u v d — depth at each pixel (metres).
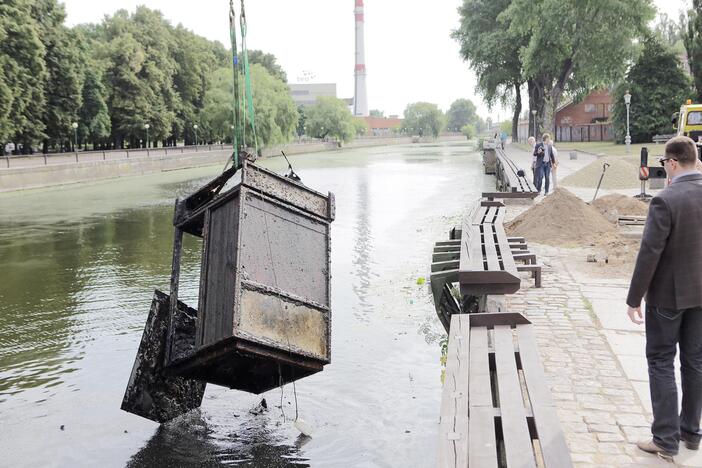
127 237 20.69
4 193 36.47
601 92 73.62
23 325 11.29
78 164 44.12
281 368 7.09
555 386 5.68
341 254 16.44
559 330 7.25
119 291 13.54
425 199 28.41
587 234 12.73
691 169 4.28
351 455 6.66
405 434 7.07
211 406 7.98
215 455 6.76
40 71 45.31
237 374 7.52
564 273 10.10
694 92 53.25
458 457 3.78
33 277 15.01
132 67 64.44
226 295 6.30
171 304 7.38
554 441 3.97
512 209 18.00
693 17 46.38
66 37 52.72
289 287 6.72
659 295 4.25
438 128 172.12
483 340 5.81
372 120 174.50
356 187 35.44
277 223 6.77
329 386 8.33
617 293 8.81
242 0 6.78
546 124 54.50
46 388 8.58
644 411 5.14
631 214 14.52
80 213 27.16
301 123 129.12
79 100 53.50
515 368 5.14
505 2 63.81
